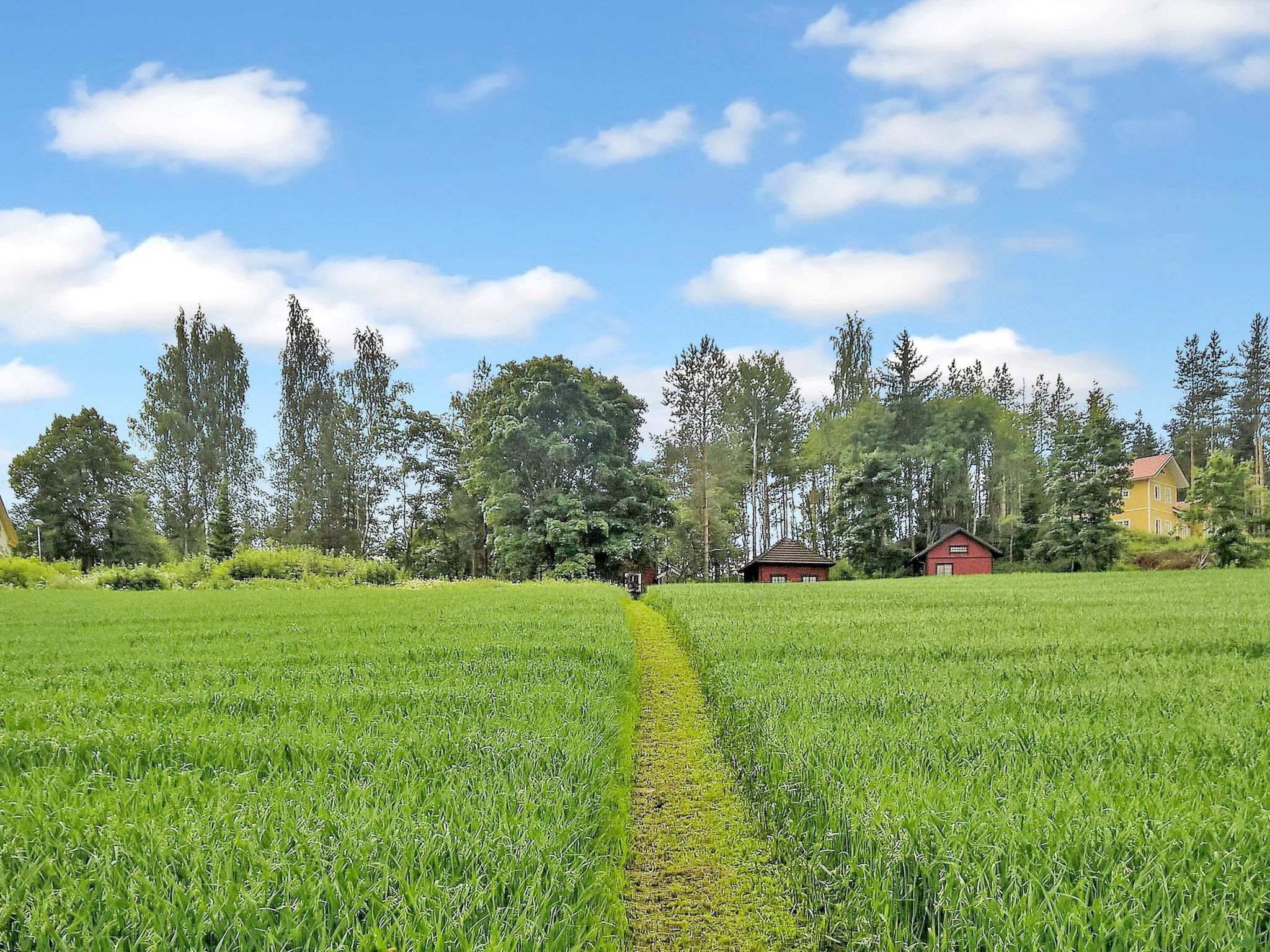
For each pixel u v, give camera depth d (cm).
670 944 538
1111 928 381
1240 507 5144
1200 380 8800
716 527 7288
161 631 1666
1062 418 7994
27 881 442
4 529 5972
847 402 7850
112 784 617
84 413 6469
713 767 891
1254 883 429
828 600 2516
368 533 7206
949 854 450
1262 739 700
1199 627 1562
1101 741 693
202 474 7131
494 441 5450
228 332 7538
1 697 973
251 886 430
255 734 738
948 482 7200
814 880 530
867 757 641
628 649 1322
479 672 1098
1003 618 1808
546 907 428
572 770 640
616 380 5900
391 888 441
